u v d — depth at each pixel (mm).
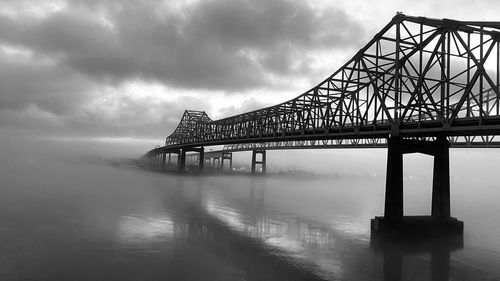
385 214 48719
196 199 91062
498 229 58719
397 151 48938
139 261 35688
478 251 42750
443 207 49500
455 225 48219
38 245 40500
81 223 53656
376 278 32812
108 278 30734
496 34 40312
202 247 41906
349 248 43156
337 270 34750
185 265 34875
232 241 45438
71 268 32969
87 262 34812
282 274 33125
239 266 35125
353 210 81938
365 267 35844
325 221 63344
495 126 38688
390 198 48094
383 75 55031
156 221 57500
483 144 67312
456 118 43219
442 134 47812
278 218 65375
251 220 62094
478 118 40594
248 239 46875
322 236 49938
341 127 63344
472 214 81375
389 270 35062
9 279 29938
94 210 67062
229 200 92062
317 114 74500
